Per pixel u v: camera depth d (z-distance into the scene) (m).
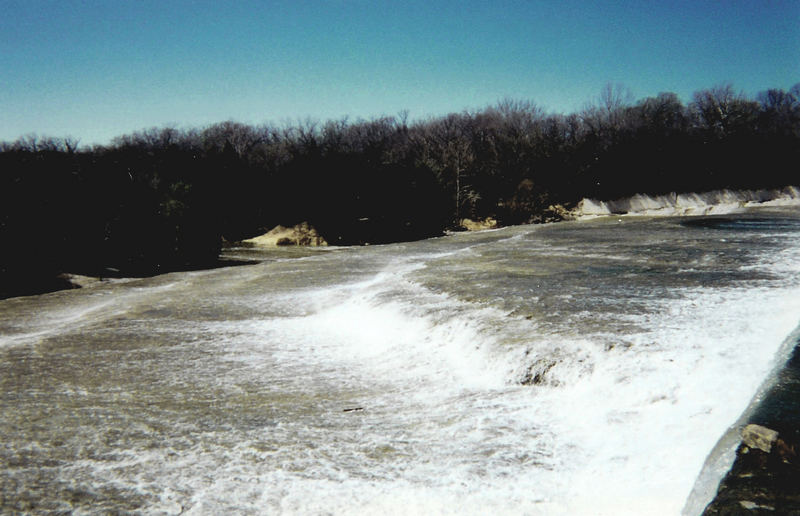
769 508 3.33
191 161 47.72
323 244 41.66
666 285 10.68
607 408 5.89
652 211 57.00
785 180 66.88
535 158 60.31
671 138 65.12
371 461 5.27
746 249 15.00
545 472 4.78
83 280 22.75
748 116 69.31
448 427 6.00
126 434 6.14
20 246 22.94
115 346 10.45
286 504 4.52
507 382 7.27
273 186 49.19
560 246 18.64
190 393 7.69
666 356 6.56
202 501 4.59
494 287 11.77
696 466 4.25
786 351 5.82
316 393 7.54
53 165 26.67
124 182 27.89
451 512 4.29
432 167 48.81
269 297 14.50
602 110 72.25
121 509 4.48
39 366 9.27
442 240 27.00
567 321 8.52
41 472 5.19
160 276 21.50
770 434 4.02
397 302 11.61
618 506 4.03
